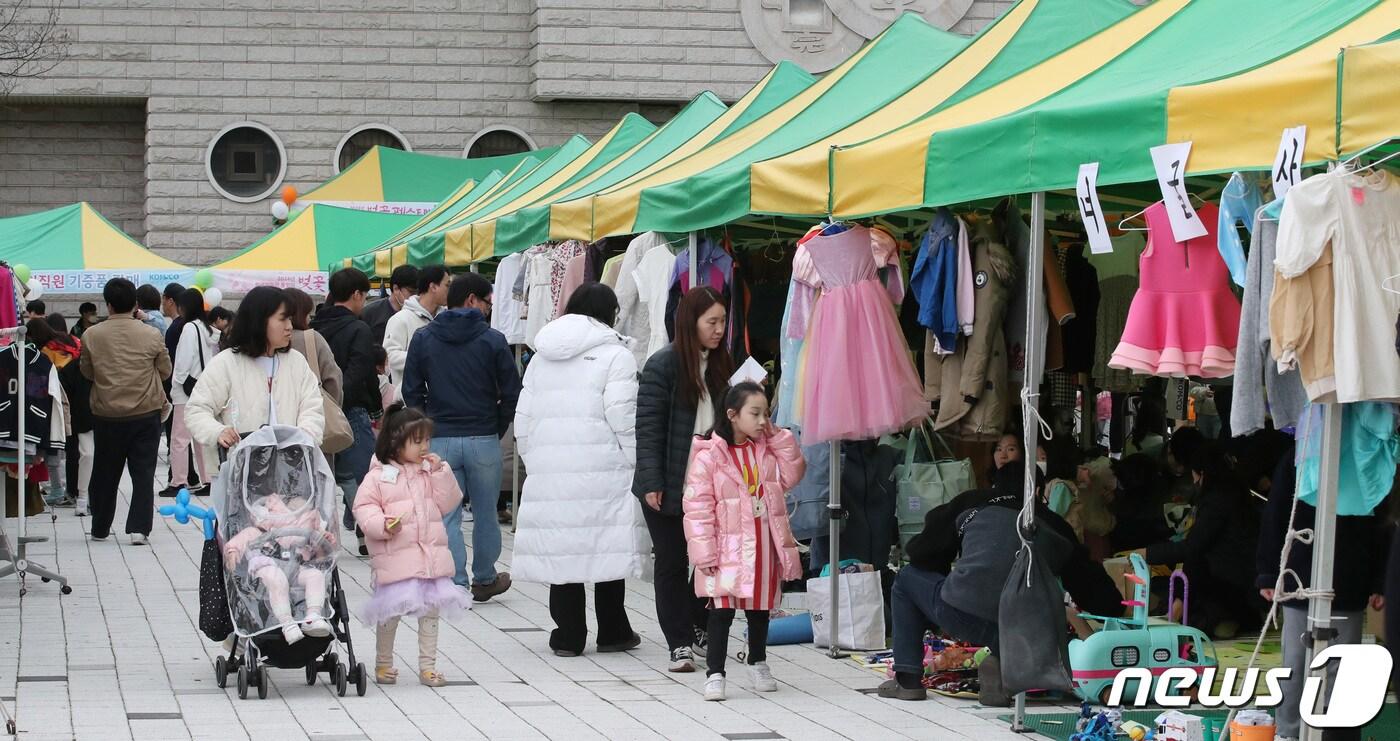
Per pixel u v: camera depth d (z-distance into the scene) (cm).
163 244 2939
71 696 789
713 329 863
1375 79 584
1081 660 767
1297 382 621
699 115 1451
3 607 1063
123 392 1358
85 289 2212
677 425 862
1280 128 617
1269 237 607
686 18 2889
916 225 1062
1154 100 669
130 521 1375
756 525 802
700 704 789
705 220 1010
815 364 852
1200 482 955
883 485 962
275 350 881
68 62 2911
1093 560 902
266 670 792
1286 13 763
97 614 1038
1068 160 708
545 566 905
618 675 867
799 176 903
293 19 2952
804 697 806
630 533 905
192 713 754
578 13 2883
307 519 796
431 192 2753
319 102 2961
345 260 2203
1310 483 613
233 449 795
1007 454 842
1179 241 666
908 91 1026
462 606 830
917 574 793
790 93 1307
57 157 3053
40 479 1259
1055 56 899
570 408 912
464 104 2981
